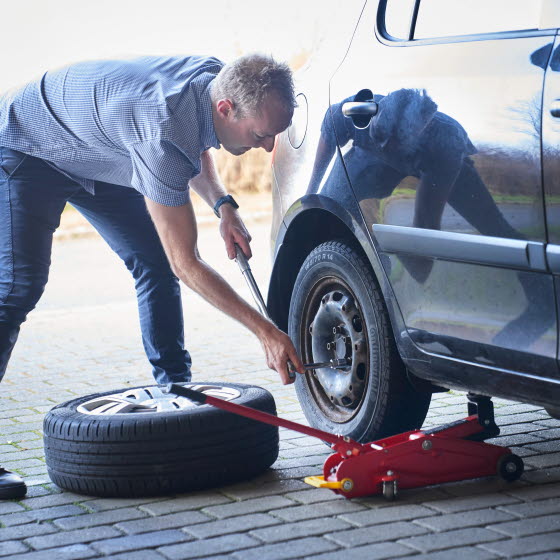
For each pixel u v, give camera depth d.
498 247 3.01
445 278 3.23
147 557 2.83
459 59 3.23
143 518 3.17
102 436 3.34
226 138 3.35
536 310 2.94
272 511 3.18
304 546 2.86
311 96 3.87
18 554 2.89
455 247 3.16
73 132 3.55
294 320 4.07
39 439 4.26
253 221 12.62
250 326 3.34
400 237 3.37
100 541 2.97
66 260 11.21
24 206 3.61
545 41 2.96
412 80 3.38
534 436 3.96
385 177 3.44
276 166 4.10
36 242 3.63
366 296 3.62
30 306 3.64
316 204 3.78
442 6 3.39
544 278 2.90
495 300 3.06
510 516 3.04
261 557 2.79
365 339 3.71
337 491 3.24
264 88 3.19
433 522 3.01
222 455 3.39
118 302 8.45
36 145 3.61
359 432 3.71
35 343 6.70
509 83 3.03
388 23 3.62
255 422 3.47
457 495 3.27
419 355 3.38
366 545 2.85
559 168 2.84
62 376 5.63
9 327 3.59
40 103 3.58
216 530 3.02
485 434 3.43
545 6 3.00
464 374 3.23
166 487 3.35
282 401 4.79
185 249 3.37
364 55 3.65
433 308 3.29
